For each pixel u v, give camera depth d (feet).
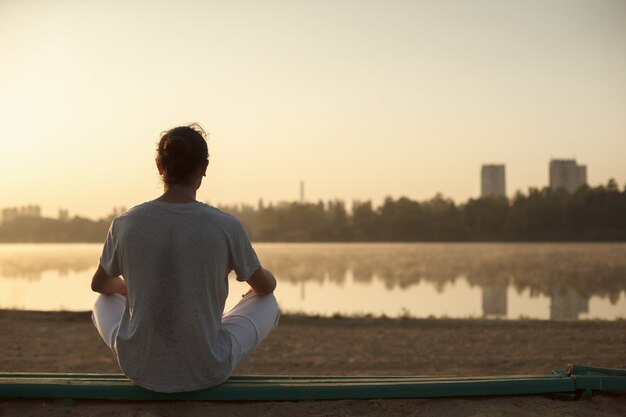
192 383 9.60
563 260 216.74
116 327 10.23
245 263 9.85
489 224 521.24
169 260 9.31
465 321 39.55
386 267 195.62
